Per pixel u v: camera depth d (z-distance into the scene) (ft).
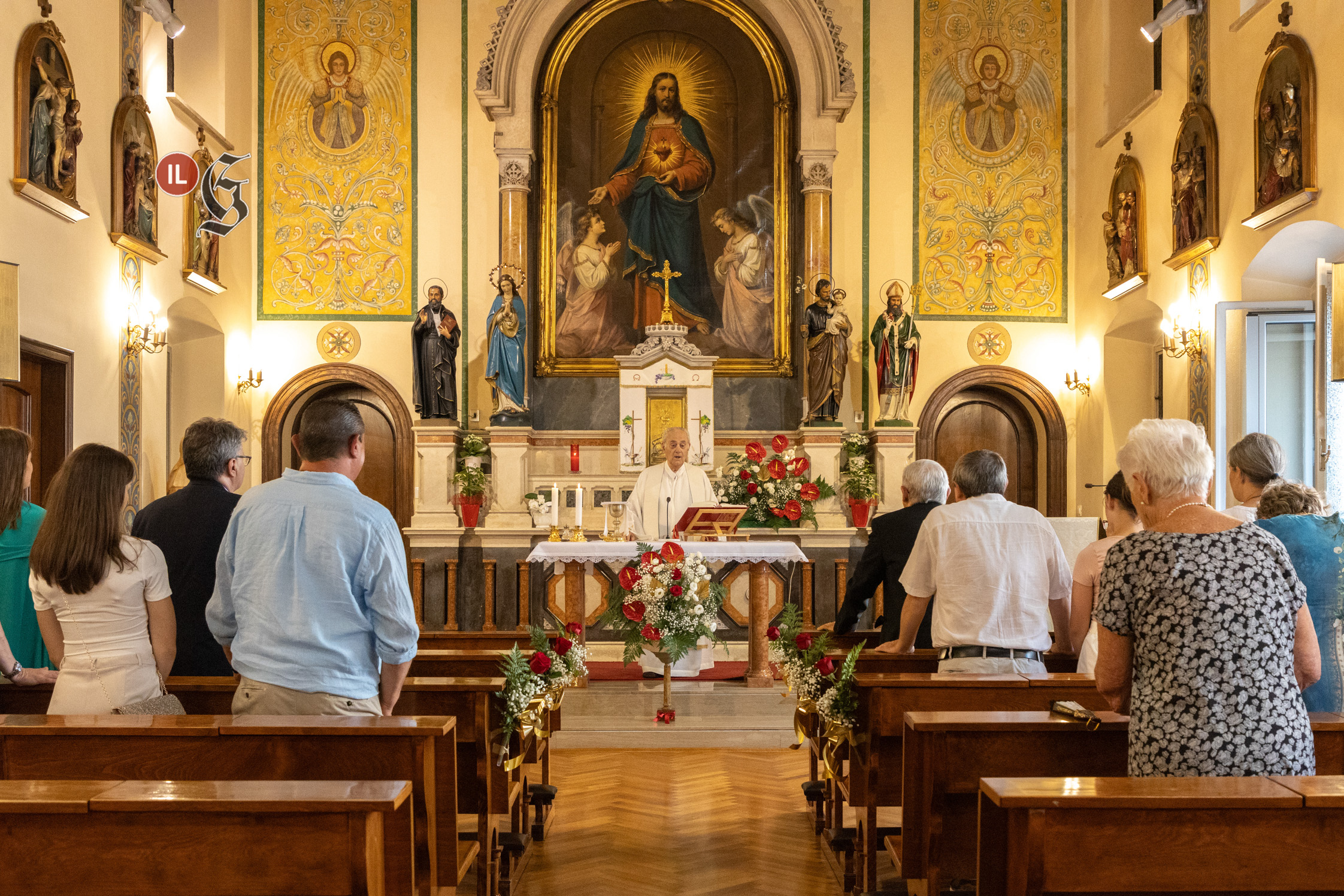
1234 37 28.71
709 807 17.67
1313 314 27.17
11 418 24.13
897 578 14.79
